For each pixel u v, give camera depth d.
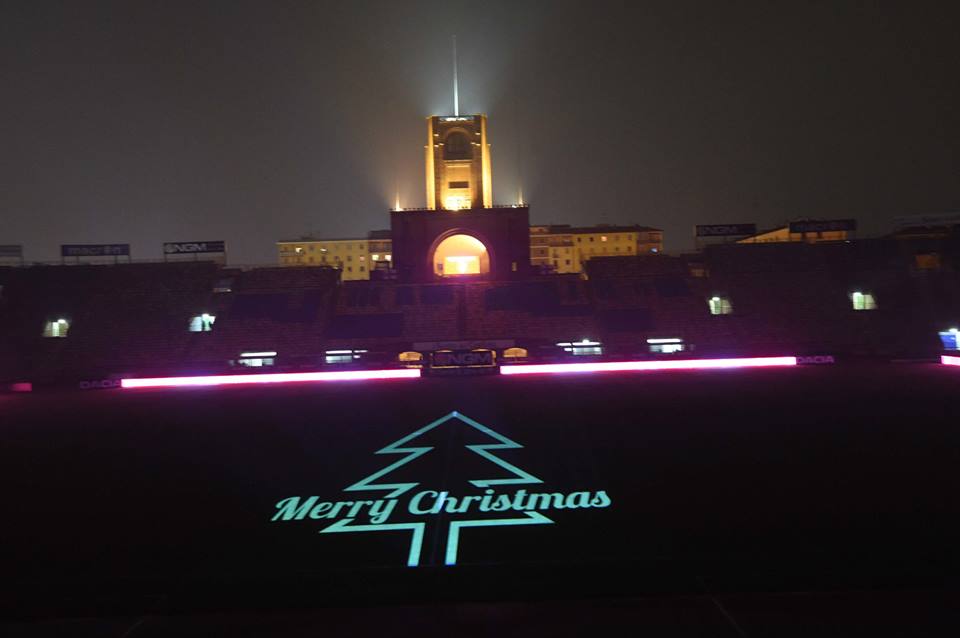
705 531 10.56
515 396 30.41
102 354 51.12
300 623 7.23
